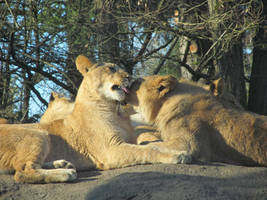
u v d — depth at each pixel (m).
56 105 12.42
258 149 9.02
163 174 7.34
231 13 15.22
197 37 16.80
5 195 7.22
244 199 6.43
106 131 9.70
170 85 9.62
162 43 20.02
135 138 10.68
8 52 16.16
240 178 7.44
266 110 17.02
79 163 9.78
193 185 6.70
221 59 16.61
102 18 18.17
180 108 9.47
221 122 9.30
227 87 16.56
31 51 16.86
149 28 17.52
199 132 9.22
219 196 6.36
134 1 18.80
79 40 18.52
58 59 17.64
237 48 16.92
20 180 7.96
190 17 17.88
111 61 17.91
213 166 8.40
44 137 9.09
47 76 16.52
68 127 9.94
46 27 17.53
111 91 9.97
